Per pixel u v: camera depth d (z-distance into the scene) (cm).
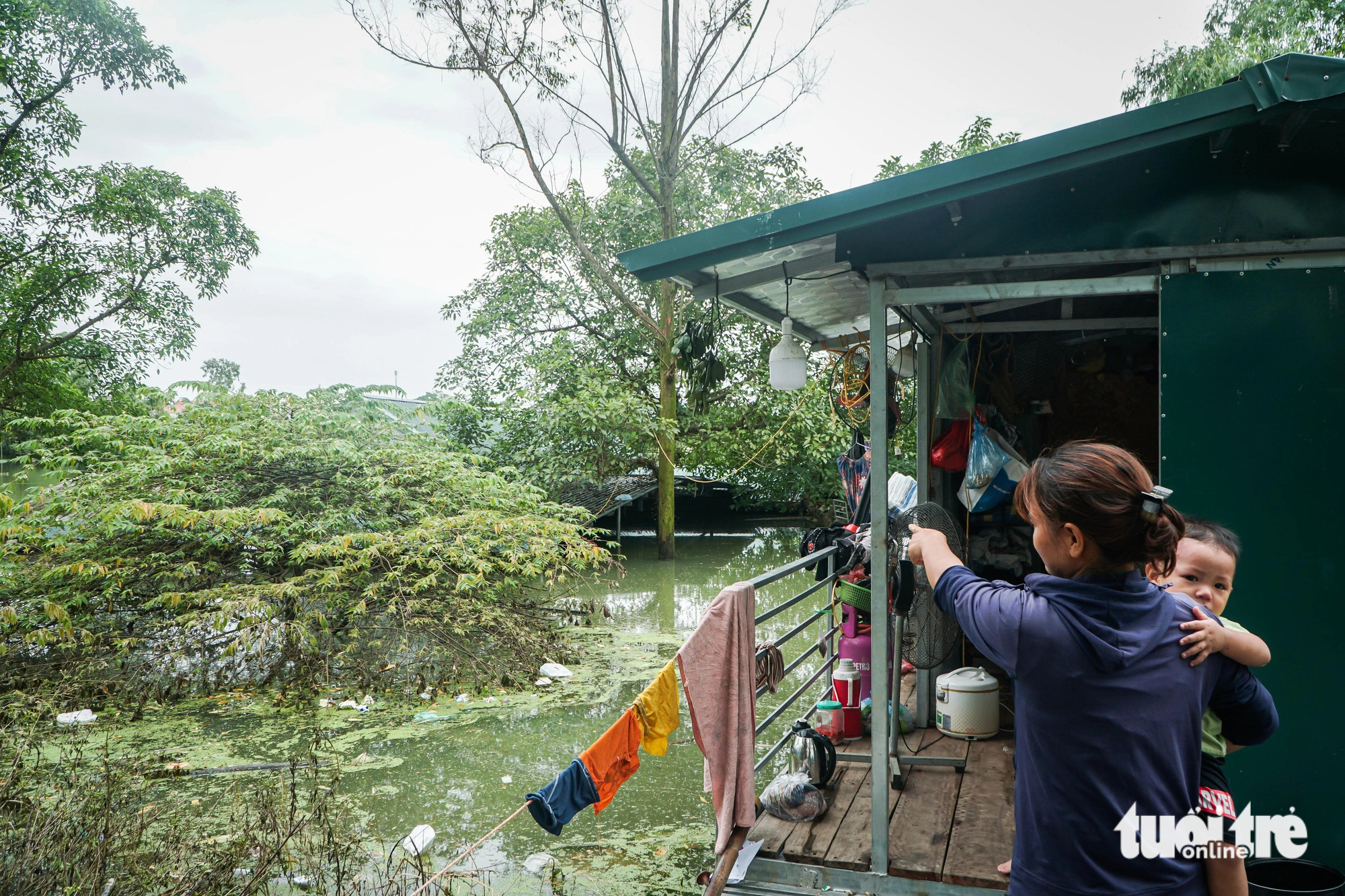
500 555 940
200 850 405
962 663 561
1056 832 149
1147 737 145
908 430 886
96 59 2017
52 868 357
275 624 748
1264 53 1877
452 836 455
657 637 930
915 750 471
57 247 2138
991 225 325
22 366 2194
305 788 517
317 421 1012
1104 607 149
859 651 502
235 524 799
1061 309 529
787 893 338
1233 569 203
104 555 827
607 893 392
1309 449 294
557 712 672
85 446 993
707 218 1577
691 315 1545
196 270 2298
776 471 1733
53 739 595
